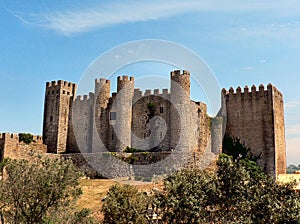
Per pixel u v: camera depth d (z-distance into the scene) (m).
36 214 27.00
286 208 26.28
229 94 75.12
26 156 66.44
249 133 71.94
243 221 26.20
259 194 27.83
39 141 81.25
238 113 73.62
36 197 27.11
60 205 28.52
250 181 29.02
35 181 27.34
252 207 27.05
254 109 72.31
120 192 34.66
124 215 32.47
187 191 28.58
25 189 27.17
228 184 28.48
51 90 84.81
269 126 70.44
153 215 32.97
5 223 27.33
